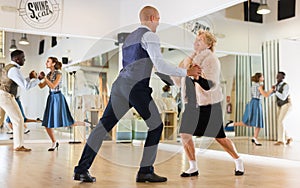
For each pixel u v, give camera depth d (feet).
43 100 21.29
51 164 11.80
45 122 17.02
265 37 14.94
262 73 14.89
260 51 15.11
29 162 12.31
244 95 15.38
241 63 15.74
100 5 22.68
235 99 15.66
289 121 13.58
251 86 15.17
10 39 21.81
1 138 19.83
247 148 15.05
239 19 16.01
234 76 15.90
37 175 9.60
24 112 21.17
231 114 15.61
